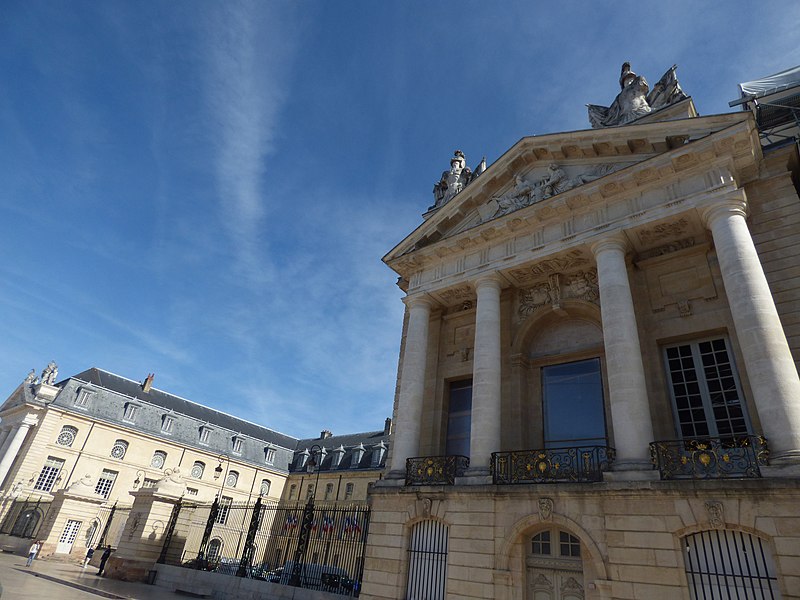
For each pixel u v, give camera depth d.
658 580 9.57
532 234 15.72
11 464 43.16
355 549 15.29
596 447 11.87
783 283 11.79
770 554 8.96
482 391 14.14
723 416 12.03
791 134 15.98
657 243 14.19
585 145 15.54
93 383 50.50
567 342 15.78
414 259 18.25
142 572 19.55
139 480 48.81
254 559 18.14
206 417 59.47
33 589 13.92
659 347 13.55
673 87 15.77
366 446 54.75
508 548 11.72
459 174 21.47
